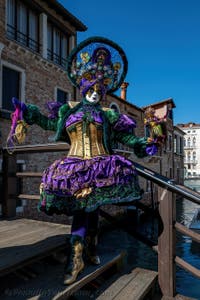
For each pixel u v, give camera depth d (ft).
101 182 8.21
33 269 10.29
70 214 8.70
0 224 14.56
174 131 120.98
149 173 10.42
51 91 49.16
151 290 10.34
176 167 122.72
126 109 74.13
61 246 10.89
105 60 9.82
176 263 10.66
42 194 8.69
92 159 8.52
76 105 9.48
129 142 9.47
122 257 11.36
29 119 9.32
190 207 100.07
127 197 8.38
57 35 52.47
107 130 9.21
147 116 9.43
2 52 40.75
